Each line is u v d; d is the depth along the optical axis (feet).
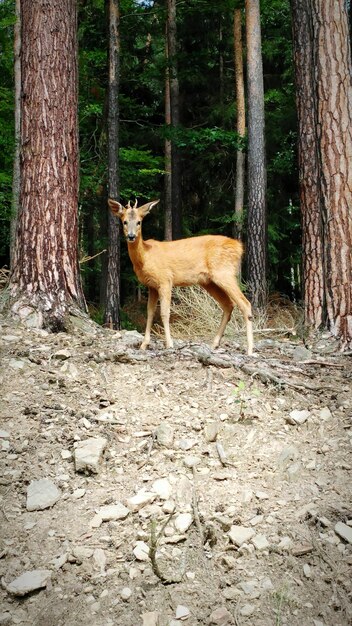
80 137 48.62
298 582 9.12
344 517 10.34
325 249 20.06
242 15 51.75
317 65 20.22
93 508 10.53
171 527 10.07
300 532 9.99
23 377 14.53
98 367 15.46
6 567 9.29
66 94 19.08
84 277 58.49
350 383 15.46
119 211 17.53
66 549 9.63
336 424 13.29
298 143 25.38
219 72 54.80
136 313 49.90
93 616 8.57
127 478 11.35
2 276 23.15
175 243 17.92
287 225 49.37
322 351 18.94
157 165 47.34
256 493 10.96
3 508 10.46
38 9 18.85
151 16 51.31
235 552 9.63
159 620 8.48
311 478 11.44
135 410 13.61
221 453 12.04
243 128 44.09
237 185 45.16
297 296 52.44
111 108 34.78
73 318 18.34
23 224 18.72
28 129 18.83
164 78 45.65
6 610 8.65
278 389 14.65
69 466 11.60
